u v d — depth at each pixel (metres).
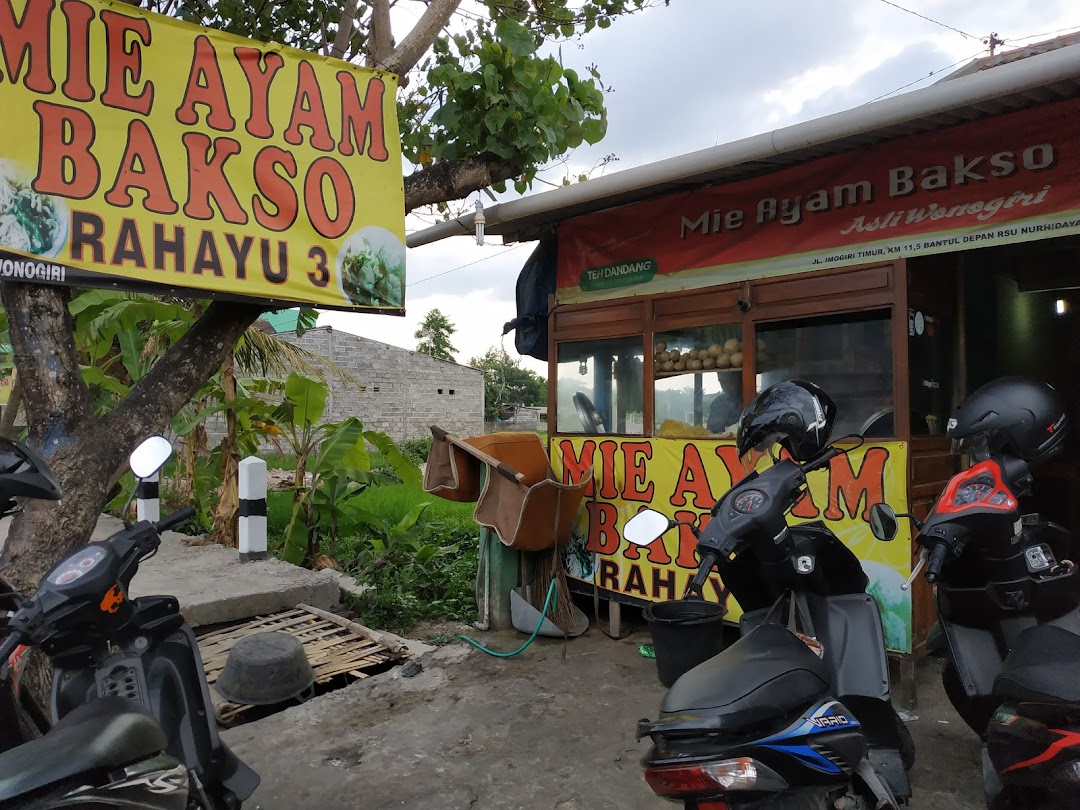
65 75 3.09
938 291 4.40
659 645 3.71
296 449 7.35
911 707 3.80
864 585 2.66
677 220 4.87
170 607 2.53
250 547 6.38
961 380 4.59
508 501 4.82
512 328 5.96
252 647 4.17
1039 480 5.36
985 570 2.69
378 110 3.94
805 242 4.30
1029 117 3.57
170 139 3.33
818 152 4.15
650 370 4.98
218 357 3.55
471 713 3.86
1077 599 2.70
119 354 8.04
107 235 3.16
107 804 1.62
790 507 2.29
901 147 3.96
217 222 3.44
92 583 2.09
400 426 28.08
